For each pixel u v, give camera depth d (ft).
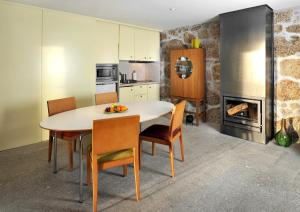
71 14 13.29
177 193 7.37
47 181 8.18
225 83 13.62
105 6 12.01
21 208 6.56
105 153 6.86
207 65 16.57
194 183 8.00
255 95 12.37
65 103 10.05
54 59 12.81
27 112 12.01
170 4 11.69
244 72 12.70
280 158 10.18
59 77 13.09
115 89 16.65
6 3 10.89
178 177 8.47
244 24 12.48
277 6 11.94
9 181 8.15
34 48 11.99
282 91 12.79
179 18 14.73
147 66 20.76
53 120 7.86
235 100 13.24
